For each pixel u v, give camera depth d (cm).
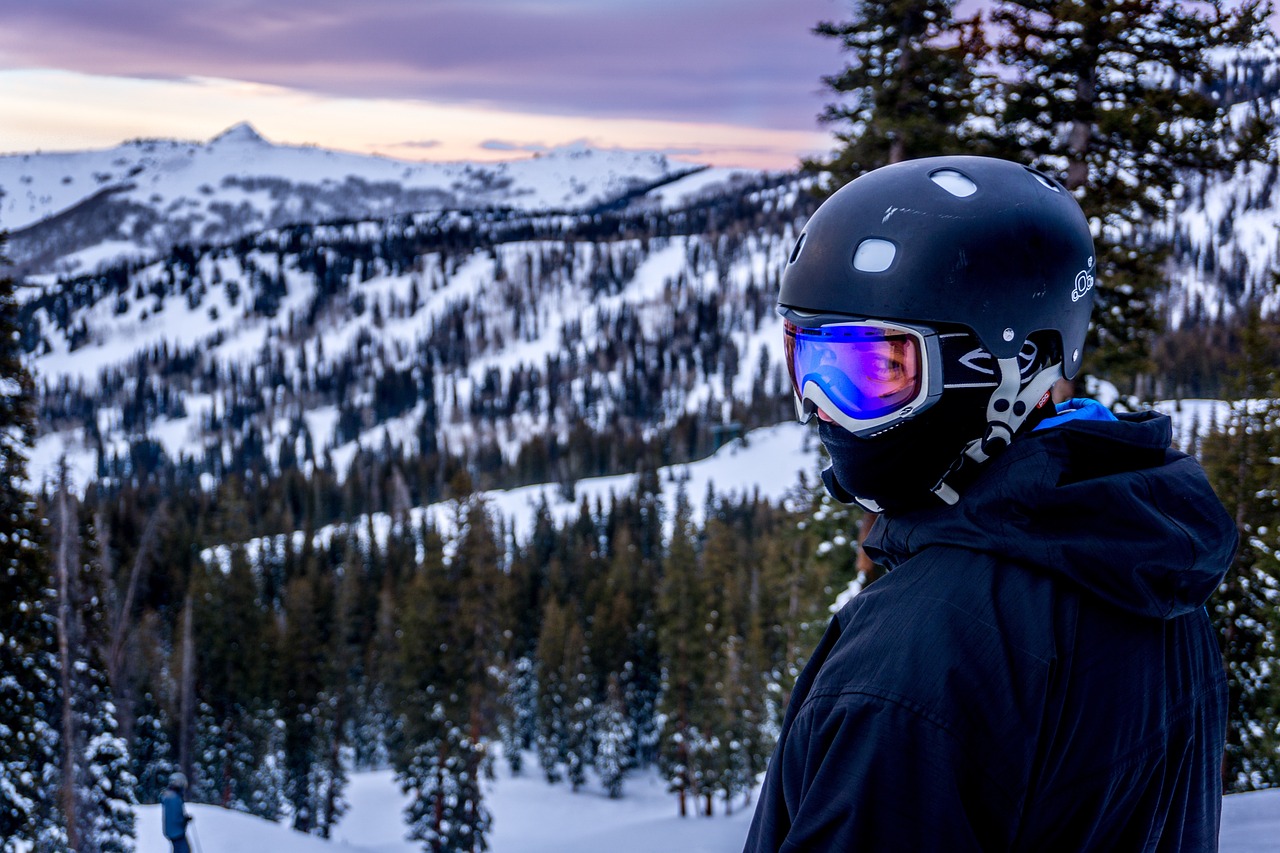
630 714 7019
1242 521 1294
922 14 1354
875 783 86
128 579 7312
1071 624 92
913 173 113
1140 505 94
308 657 5656
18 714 1552
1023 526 95
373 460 17225
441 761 3694
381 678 6900
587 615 7656
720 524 6681
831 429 112
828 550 1584
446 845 3681
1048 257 106
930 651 89
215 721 5888
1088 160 1178
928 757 85
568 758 6378
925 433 105
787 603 3616
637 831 1619
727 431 18512
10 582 1510
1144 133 1082
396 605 7325
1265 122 1098
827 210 117
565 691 6525
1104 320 1144
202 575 6812
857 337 107
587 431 18050
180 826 1584
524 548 10869
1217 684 112
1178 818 104
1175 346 11294
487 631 3753
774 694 3644
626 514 11762
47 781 1856
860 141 1372
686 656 5297
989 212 105
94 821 1905
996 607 92
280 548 11631
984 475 101
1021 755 86
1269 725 1171
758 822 105
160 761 5138
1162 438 106
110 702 2016
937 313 103
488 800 6100
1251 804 425
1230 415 1396
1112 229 1168
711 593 5294
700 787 4891
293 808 5422
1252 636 1211
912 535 103
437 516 14050
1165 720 99
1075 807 91
